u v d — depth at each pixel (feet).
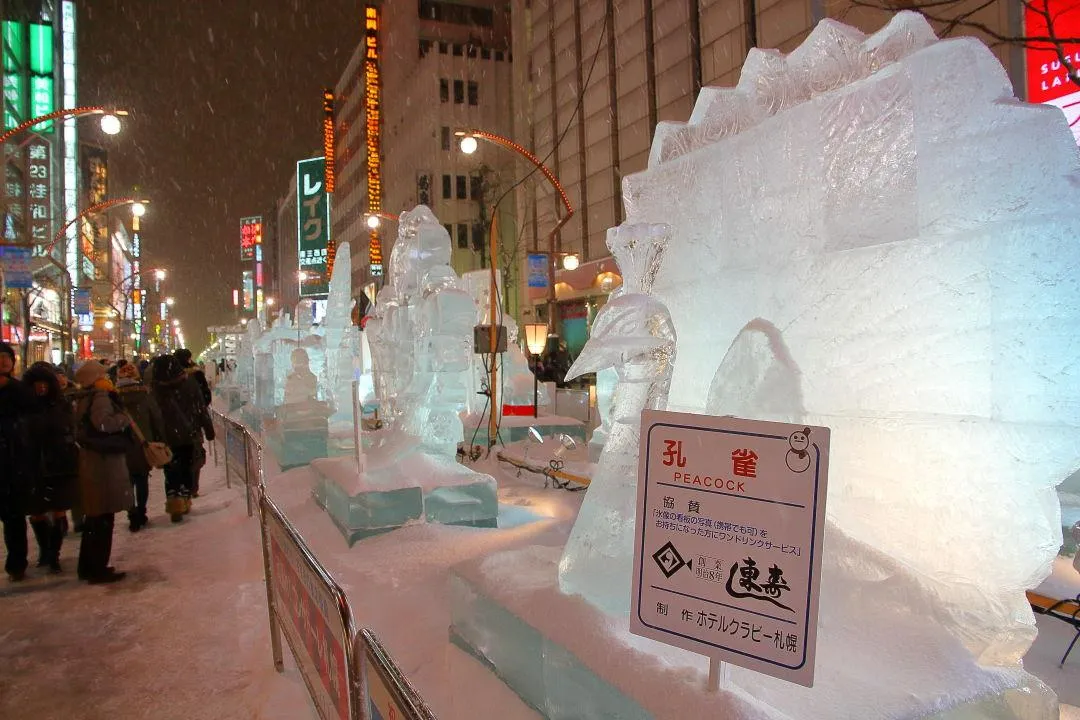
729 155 13.88
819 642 9.45
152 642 16.70
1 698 14.16
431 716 5.51
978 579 9.89
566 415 55.36
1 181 130.00
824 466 6.93
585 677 9.50
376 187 175.01
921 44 10.96
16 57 156.15
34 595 20.31
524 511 25.85
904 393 10.96
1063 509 19.26
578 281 118.21
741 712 7.43
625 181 16.81
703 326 14.48
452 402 25.20
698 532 7.66
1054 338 9.36
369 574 19.29
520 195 152.56
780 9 90.38
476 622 12.83
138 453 27.30
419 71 179.32
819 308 12.00
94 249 228.43
